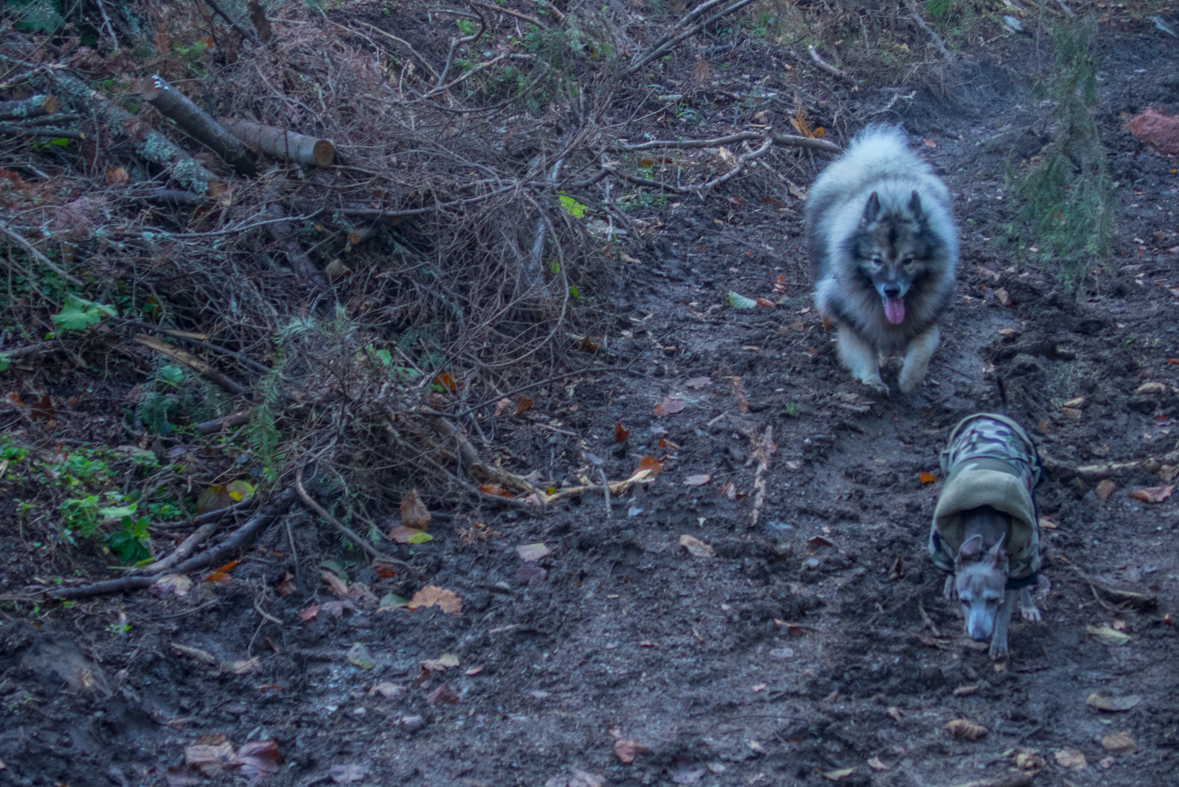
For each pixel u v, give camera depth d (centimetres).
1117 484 609
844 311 646
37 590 551
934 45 952
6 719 527
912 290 634
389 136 660
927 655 560
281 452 589
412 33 780
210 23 659
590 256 691
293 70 673
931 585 576
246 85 653
